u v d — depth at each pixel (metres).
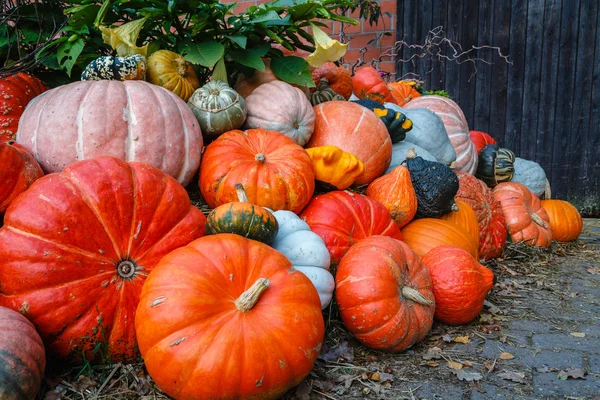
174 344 1.93
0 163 2.33
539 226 4.71
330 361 2.48
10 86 3.27
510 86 6.85
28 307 2.08
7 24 3.61
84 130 2.68
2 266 2.10
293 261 2.61
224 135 3.17
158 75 3.36
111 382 2.18
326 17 3.92
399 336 2.53
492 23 6.83
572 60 6.59
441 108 5.05
